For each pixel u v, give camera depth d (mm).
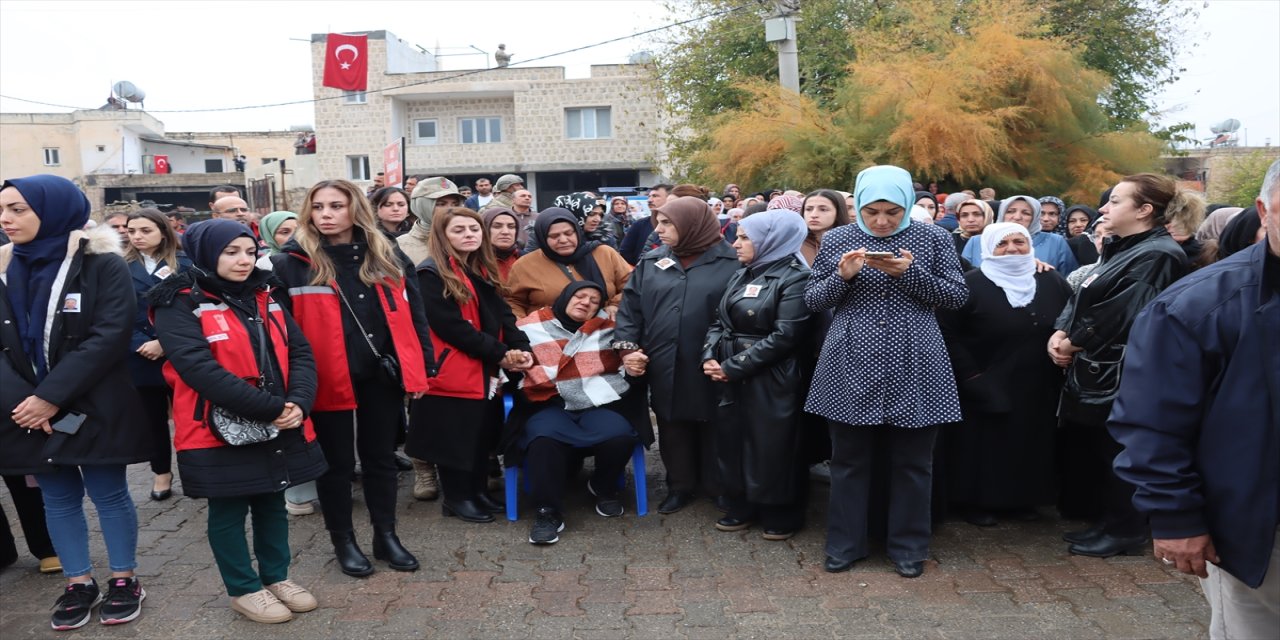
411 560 3924
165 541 4348
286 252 3711
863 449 3799
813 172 13117
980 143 12133
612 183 29359
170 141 38094
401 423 5664
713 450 4555
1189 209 3787
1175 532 2033
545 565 3988
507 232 4973
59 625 3361
